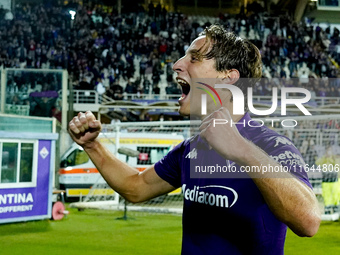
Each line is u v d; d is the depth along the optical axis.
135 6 28.16
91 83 20.80
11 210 7.65
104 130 12.95
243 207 1.33
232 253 1.34
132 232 7.25
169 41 25.70
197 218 1.45
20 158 7.82
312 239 6.64
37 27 24.05
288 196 1.08
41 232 7.12
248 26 27.14
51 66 22.33
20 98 14.42
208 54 1.52
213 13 30.78
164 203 11.98
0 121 7.43
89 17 26.02
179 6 30.41
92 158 1.81
